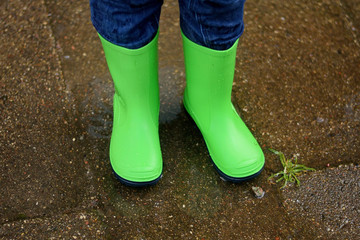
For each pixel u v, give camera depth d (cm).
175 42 174
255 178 132
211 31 98
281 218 123
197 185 129
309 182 131
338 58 169
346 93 157
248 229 120
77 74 159
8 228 117
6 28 173
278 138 143
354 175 133
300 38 177
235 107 151
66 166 132
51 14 180
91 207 123
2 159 133
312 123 147
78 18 179
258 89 157
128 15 94
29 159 133
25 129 141
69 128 142
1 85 153
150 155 124
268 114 149
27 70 158
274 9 188
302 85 159
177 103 152
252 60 167
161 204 125
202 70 112
